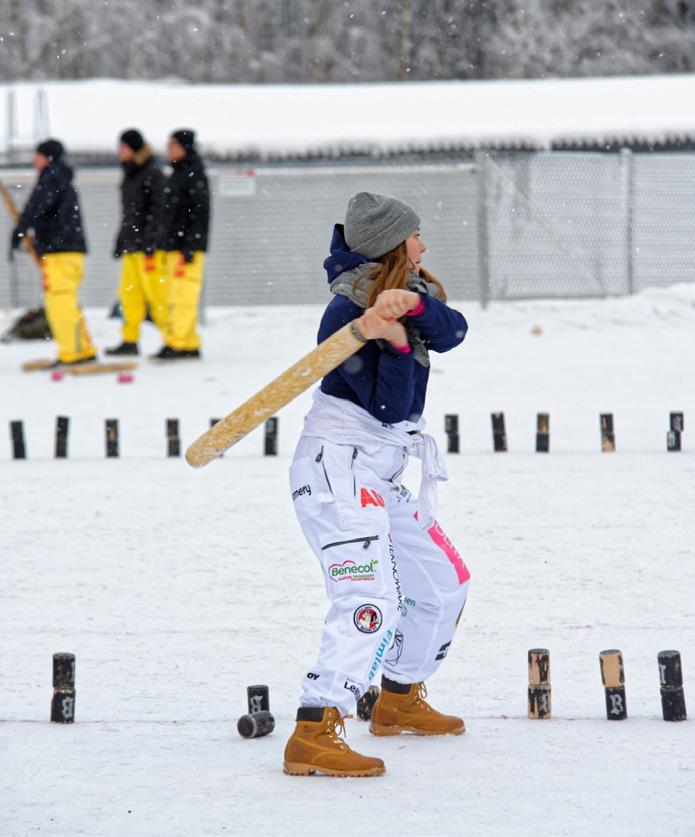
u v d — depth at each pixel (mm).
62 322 53812
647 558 23078
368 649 13414
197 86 87688
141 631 19734
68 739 14875
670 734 14562
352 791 12945
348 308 13719
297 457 13938
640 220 68062
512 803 12500
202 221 54938
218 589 21984
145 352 60344
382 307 12914
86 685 17250
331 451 13641
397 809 12398
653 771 13305
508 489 29016
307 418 14047
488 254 65250
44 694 16891
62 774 13617
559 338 58938
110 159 74562
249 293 72500
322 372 13109
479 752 14156
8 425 41812
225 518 27188
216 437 13414
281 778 13406
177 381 50750
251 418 13273
